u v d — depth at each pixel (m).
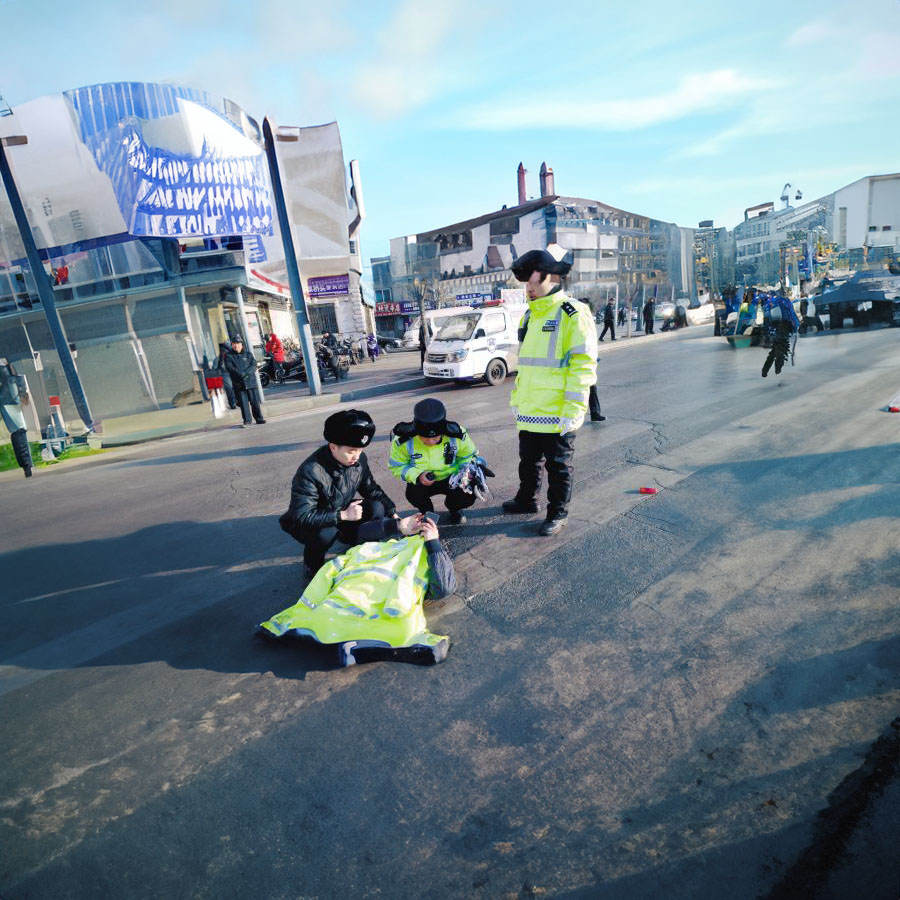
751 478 5.14
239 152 10.99
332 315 32.06
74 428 11.84
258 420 10.91
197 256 13.78
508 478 5.79
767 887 1.73
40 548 5.19
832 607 3.12
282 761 2.43
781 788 2.07
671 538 4.12
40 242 10.81
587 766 2.25
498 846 1.95
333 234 13.30
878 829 1.88
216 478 7.04
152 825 2.16
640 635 3.05
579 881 1.80
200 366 14.67
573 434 4.19
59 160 10.31
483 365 13.25
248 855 2.00
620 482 5.33
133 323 14.12
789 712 2.42
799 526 4.11
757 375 10.37
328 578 3.28
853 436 6.04
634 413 8.14
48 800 2.32
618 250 41.50
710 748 2.28
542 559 3.97
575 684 2.72
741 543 3.95
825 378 9.34
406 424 4.30
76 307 13.75
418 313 44.16
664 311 27.06
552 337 4.07
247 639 3.38
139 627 3.64
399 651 3.03
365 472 3.98
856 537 3.86
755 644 2.88
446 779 2.25
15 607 4.08
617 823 1.99
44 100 9.98
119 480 7.57
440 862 1.91
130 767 2.47
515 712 2.58
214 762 2.45
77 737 2.69
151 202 10.29
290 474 6.84
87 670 3.22
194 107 10.45
